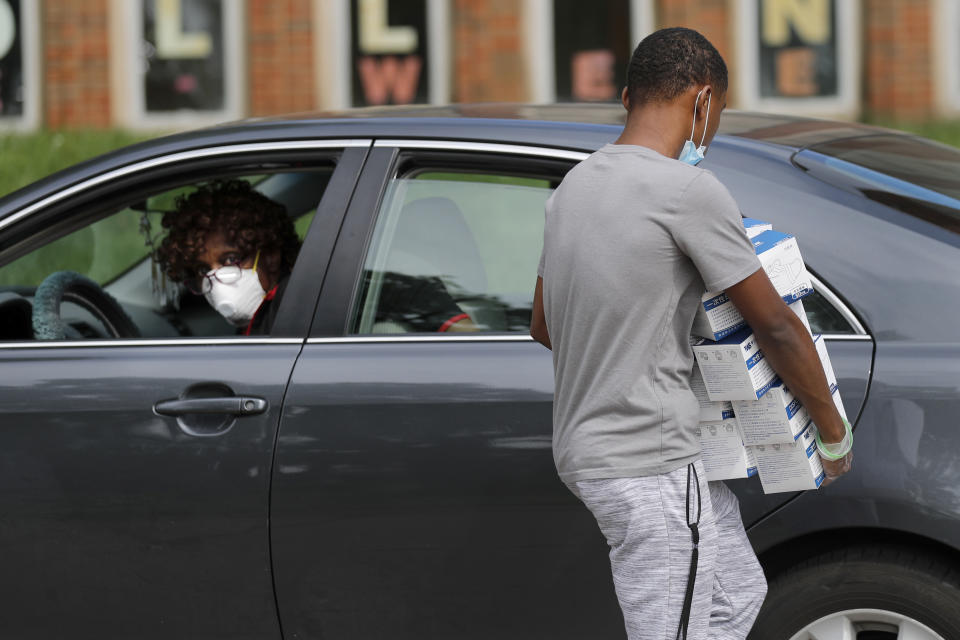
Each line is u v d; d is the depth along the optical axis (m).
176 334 11.92
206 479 8.84
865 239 8.39
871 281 8.28
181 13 30.23
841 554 8.34
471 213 9.28
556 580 8.49
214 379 8.97
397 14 30.25
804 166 8.86
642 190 7.13
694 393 7.58
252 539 8.83
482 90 30.39
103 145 29.61
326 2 30.20
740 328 7.44
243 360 9.02
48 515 9.07
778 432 7.49
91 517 9.02
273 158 9.52
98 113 30.33
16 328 10.96
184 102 30.48
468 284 9.17
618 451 7.23
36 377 9.21
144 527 8.95
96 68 30.23
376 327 9.11
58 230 9.76
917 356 8.07
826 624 8.42
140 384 9.07
